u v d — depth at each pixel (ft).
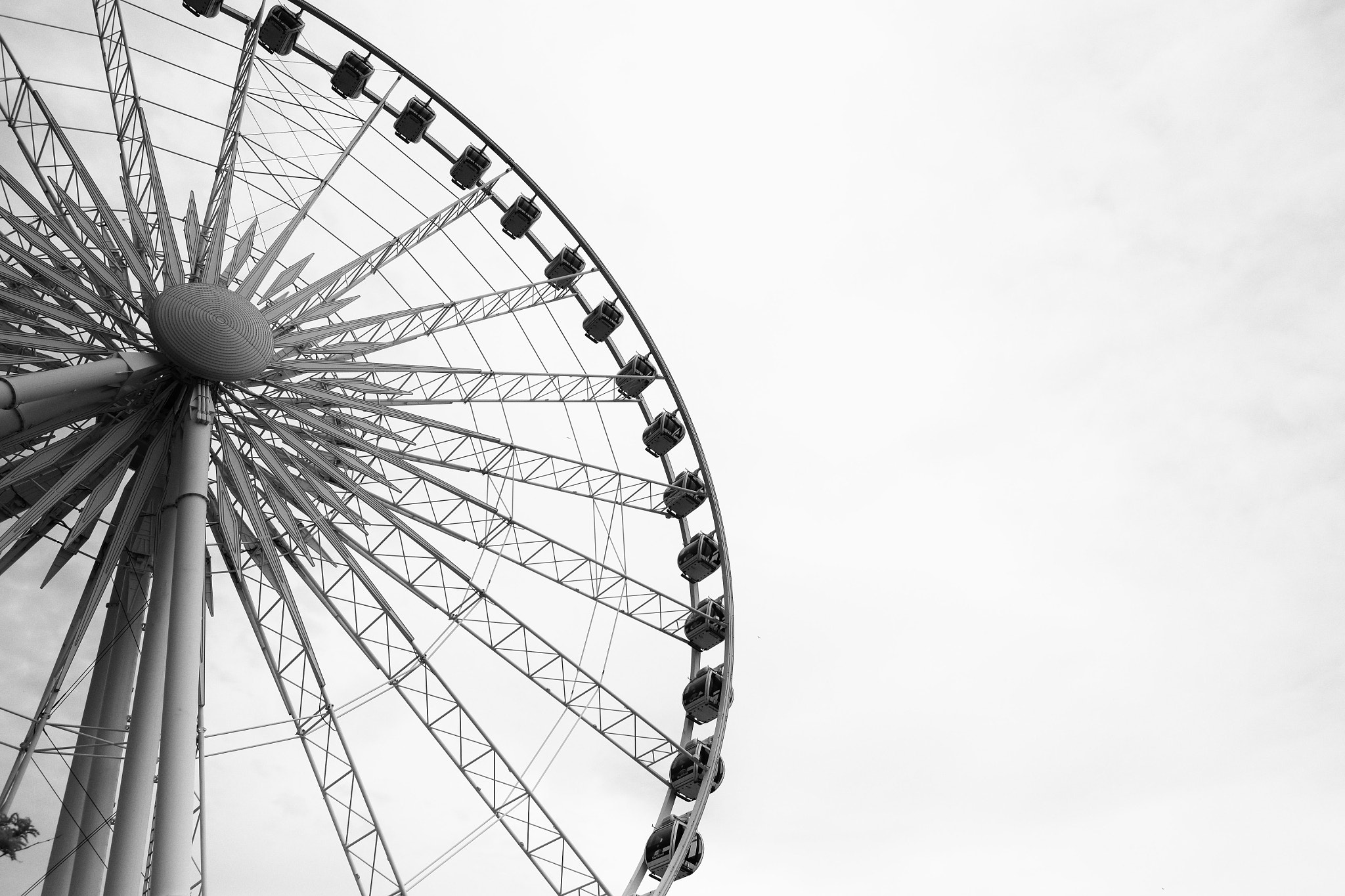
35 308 86.89
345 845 86.84
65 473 89.81
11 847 83.41
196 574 80.74
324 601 93.09
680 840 103.24
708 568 120.78
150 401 90.02
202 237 97.09
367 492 96.07
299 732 89.71
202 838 86.38
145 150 94.79
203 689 92.94
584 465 107.76
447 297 108.17
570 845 93.71
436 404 102.27
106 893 73.56
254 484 92.58
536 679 99.30
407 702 94.07
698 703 112.06
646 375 123.75
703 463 122.62
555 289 120.88
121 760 88.48
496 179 121.70
